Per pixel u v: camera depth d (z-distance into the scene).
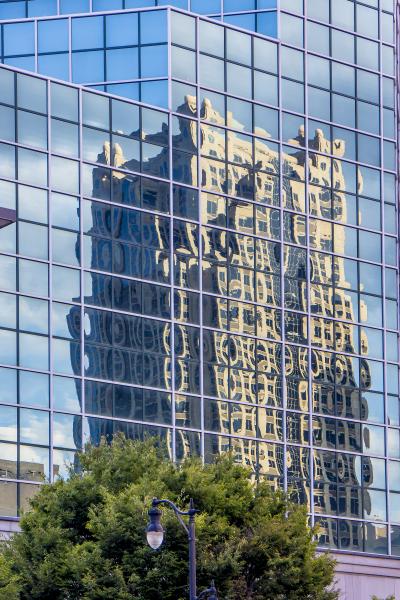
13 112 144.38
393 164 168.25
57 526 110.56
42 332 142.25
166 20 157.88
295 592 111.81
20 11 168.00
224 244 155.50
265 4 163.88
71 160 147.12
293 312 159.00
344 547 158.38
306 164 162.38
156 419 148.00
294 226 160.38
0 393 139.00
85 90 149.25
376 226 165.88
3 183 142.50
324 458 158.62
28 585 108.12
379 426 162.88
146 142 152.38
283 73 162.62
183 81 157.00
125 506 108.12
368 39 168.38
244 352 154.88
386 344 164.62
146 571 106.88
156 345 149.25
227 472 115.19
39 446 140.12
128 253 149.00
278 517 114.38
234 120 158.62
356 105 166.62
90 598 105.88
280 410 156.38
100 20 160.62
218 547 108.75
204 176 155.38
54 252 144.38
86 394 144.00
